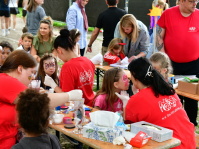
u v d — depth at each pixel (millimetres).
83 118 4156
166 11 6605
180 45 6473
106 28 9180
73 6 9852
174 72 6758
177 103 4008
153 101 3846
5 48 5969
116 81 4926
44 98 2771
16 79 3637
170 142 3547
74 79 5027
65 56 5094
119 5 17828
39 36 8078
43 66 6328
